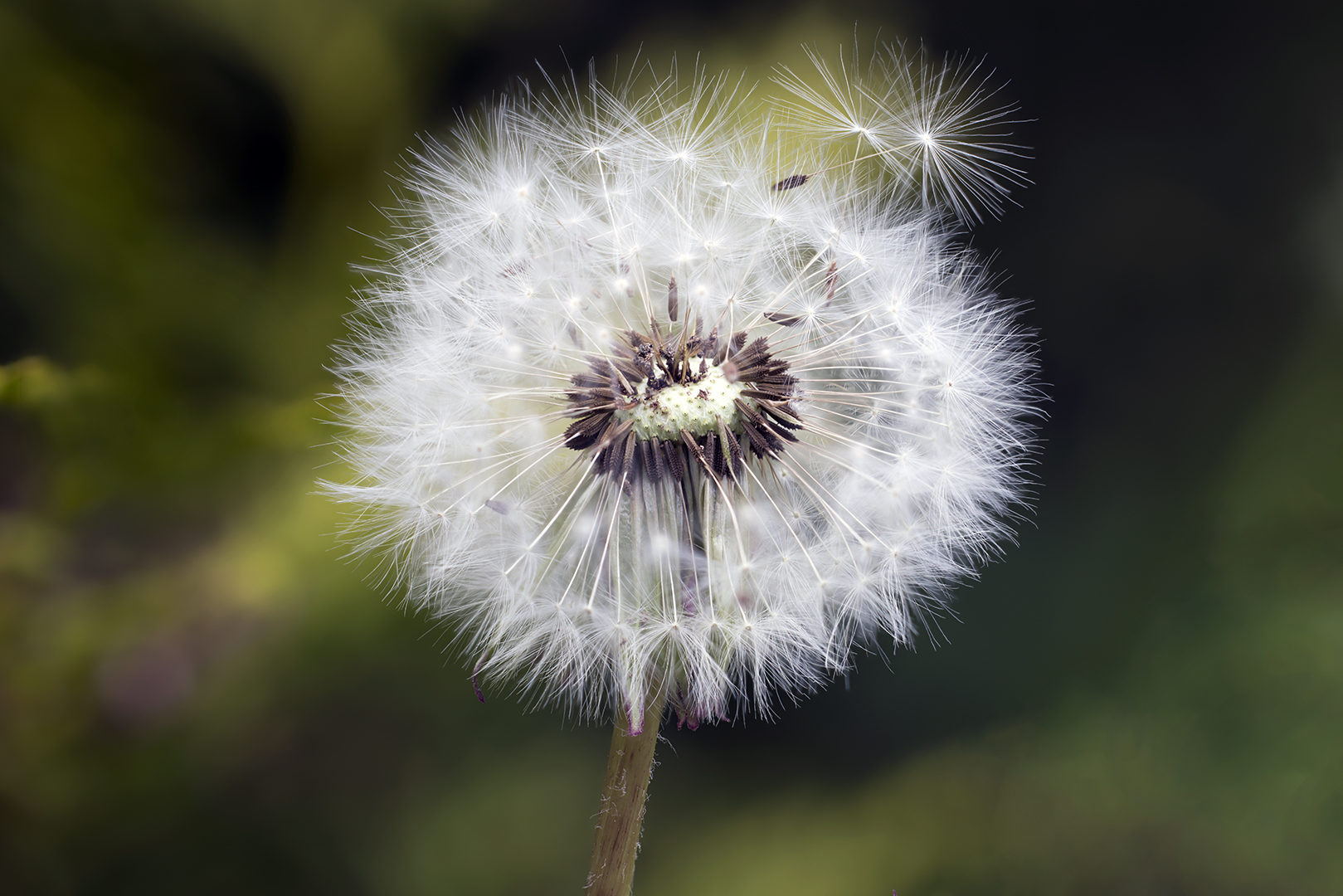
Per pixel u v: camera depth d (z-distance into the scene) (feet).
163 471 0.95
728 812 1.04
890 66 1.02
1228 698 1.05
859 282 0.86
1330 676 1.03
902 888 1.01
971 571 0.85
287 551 0.95
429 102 1.02
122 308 0.96
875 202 0.87
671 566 0.82
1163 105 1.37
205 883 0.95
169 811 0.95
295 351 0.98
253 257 0.99
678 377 0.84
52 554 0.93
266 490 0.96
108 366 0.96
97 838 0.93
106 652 0.93
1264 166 1.38
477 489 0.83
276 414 0.96
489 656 0.82
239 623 0.95
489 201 0.85
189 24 0.98
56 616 0.93
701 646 0.82
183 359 0.97
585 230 0.85
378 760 0.98
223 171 1.00
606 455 0.83
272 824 0.96
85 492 0.94
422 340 0.84
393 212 0.98
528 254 0.85
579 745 1.01
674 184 0.86
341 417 0.85
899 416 0.86
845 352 0.86
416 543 0.83
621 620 0.82
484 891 0.98
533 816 0.99
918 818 1.03
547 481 0.84
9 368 0.91
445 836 0.98
